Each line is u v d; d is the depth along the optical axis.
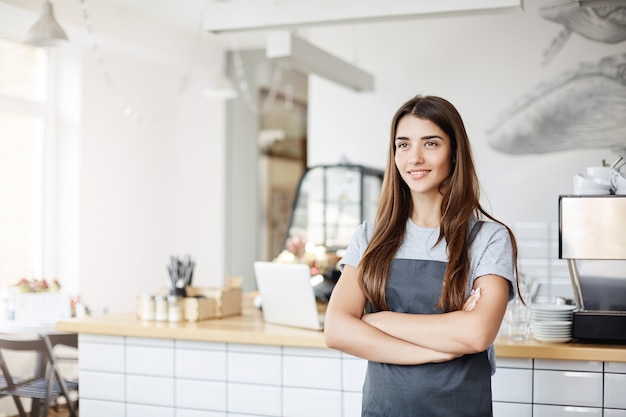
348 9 3.55
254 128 7.34
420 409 1.93
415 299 1.99
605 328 2.62
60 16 5.02
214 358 3.14
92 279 6.07
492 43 5.28
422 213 2.07
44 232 5.88
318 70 4.81
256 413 3.08
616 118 4.97
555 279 4.96
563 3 5.09
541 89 5.14
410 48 5.51
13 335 4.89
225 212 7.27
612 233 2.64
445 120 2.00
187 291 3.55
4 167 5.51
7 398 5.20
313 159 5.79
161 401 3.24
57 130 5.96
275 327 3.18
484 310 1.91
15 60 5.58
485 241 1.99
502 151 5.23
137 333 3.23
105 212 6.22
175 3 5.61
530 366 2.71
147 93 6.74
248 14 3.72
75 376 5.74
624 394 2.60
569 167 5.07
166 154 7.07
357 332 1.99
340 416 2.95
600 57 5.01
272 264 3.19
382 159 5.60
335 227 5.39
